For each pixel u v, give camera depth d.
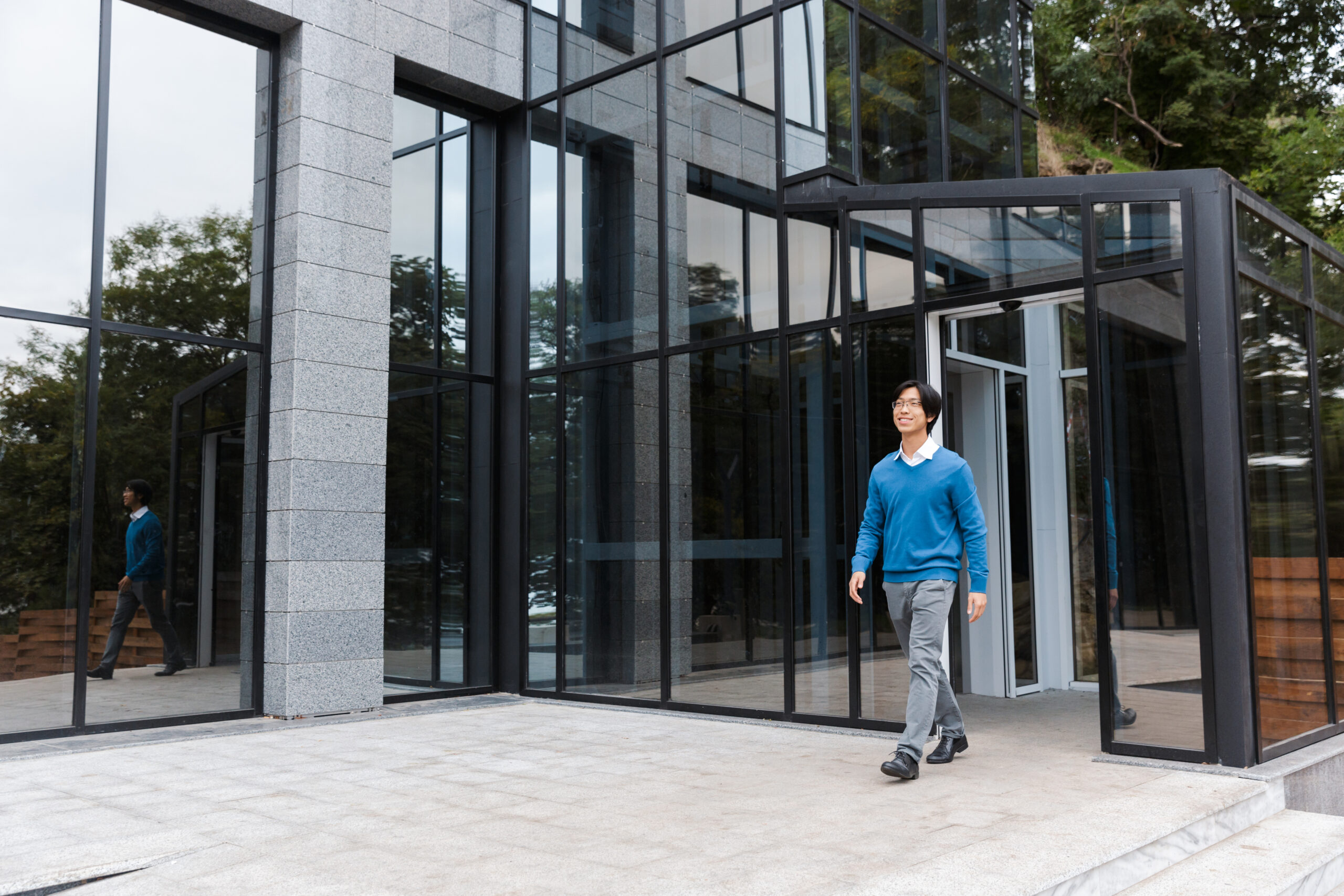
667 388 7.50
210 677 6.83
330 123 7.36
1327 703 5.47
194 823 3.93
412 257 8.30
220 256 7.09
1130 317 5.08
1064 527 8.22
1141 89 24.16
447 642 8.27
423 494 8.18
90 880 3.19
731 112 7.18
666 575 7.38
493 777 4.82
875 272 6.25
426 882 3.08
